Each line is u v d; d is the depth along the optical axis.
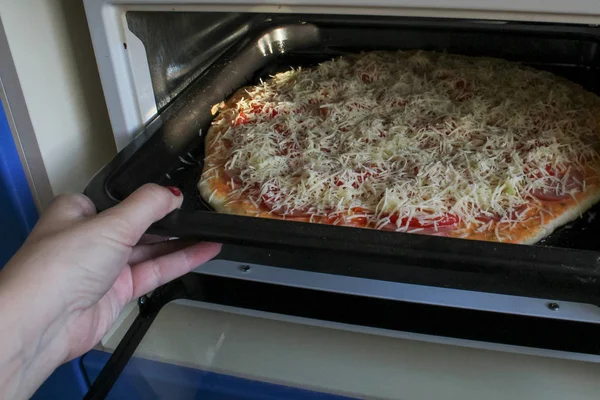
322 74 1.00
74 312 0.50
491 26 0.99
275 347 0.72
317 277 0.64
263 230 0.54
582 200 0.70
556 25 0.97
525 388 0.66
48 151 0.69
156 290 0.69
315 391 0.68
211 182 0.74
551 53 1.04
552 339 0.60
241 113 0.87
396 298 0.61
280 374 0.68
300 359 0.70
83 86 0.74
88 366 0.77
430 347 0.71
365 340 0.72
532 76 0.97
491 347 0.61
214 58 0.98
